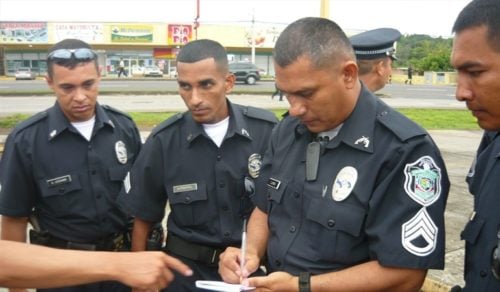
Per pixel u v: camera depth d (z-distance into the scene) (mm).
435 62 42531
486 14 1271
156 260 1502
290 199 1830
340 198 1683
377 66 2615
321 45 1558
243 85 27906
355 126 1722
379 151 1663
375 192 1630
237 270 1872
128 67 42719
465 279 1688
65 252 1479
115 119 2762
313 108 1631
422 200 1583
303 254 1748
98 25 41188
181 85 2344
